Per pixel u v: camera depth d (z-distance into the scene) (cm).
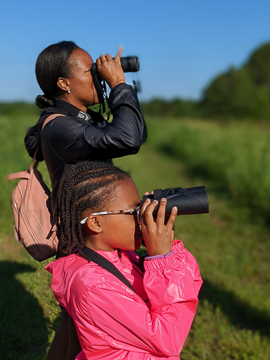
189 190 129
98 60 154
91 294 118
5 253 405
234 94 4412
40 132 156
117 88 147
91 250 131
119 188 128
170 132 1741
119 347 119
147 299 134
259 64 5625
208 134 1401
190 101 5397
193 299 122
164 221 128
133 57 155
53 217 151
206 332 326
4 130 1098
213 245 521
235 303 374
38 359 234
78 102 161
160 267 122
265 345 311
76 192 127
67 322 151
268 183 670
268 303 372
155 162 1250
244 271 450
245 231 580
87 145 141
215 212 677
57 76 156
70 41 161
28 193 164
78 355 133
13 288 311
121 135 138
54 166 150
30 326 266
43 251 160
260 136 1122
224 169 930
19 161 696
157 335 115
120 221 127
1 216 500
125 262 139
